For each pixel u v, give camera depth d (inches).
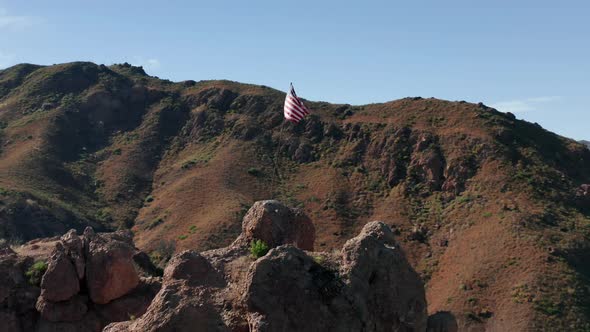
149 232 4306.1
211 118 6264.8
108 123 6446.9
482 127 4985.2
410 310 695.7
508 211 3902.6
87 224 4266.7
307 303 649.0
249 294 641.6
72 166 5442.9
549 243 3417.8
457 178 4557.1
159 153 5979.3
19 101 6628.9
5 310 933.8
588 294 3019.2
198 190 4773.6
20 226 3681.1
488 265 3331.7
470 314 2994.6
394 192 4687.5
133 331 632.4
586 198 4210.1
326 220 4397.1
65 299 906.7
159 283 952.3
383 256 705.0
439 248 3868.1
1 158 5324.8
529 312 2856.8
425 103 5693.9
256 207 834.8
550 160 4692.4
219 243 3786.9
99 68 7273.6
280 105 6210.6
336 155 5359.3
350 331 649.0
